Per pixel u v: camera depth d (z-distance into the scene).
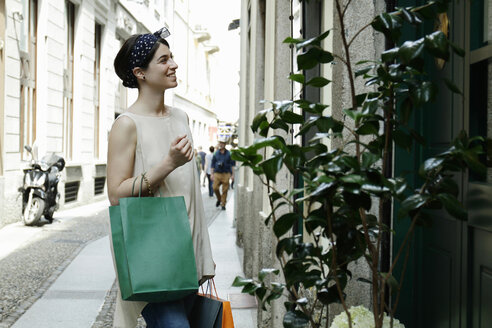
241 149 2.09
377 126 2.04
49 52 14.76
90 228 11.60
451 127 2.40
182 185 2.54
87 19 17.91
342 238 2.07
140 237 2.31
